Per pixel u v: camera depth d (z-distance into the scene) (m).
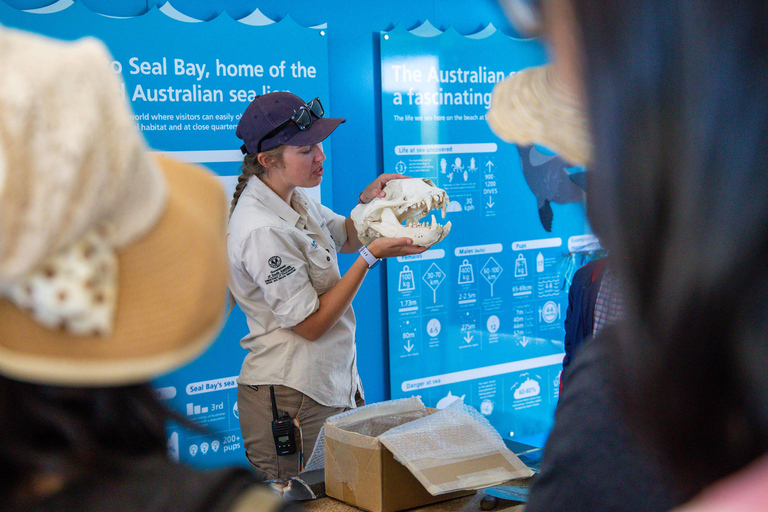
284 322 2.37
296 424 2.48
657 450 0.36
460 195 3.90
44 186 0.36
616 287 0.33
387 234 2.52
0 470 0.42
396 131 3.68
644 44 0.27
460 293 3.96
